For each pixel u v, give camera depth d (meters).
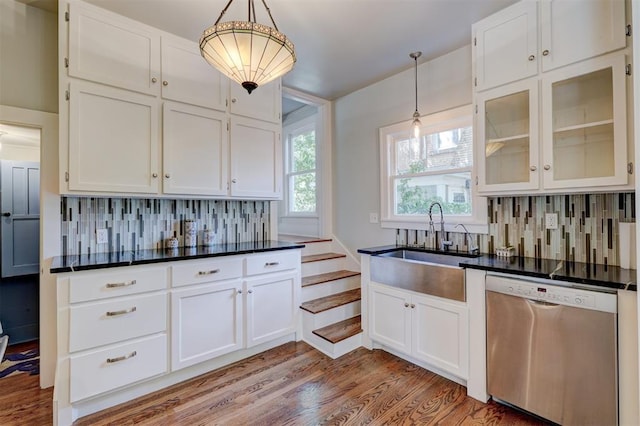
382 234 3.40
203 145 2.55
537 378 1.74
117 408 1.94
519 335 1.81
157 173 2.32
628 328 1.47
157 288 2.10
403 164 3.26
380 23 2.32
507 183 2.12
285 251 2.81
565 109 1.92
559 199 2.17
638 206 1.30
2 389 2.12
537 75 1.95
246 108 2.81
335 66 3.03
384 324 2.59
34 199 3.17
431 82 2.92
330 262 3.63
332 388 2.14
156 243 2.61
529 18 1.98
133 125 2.22
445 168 2.90
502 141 2.22
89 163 2.05
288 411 1.90
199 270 2.28
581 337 1.59
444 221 2.81
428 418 1.83
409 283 2.39
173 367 2.15
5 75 2.07
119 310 1.95
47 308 2.15
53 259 2.07
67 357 1.79
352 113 3.73
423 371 2.36
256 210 3.24
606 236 1.97
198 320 2.28
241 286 2.50
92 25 2.07
